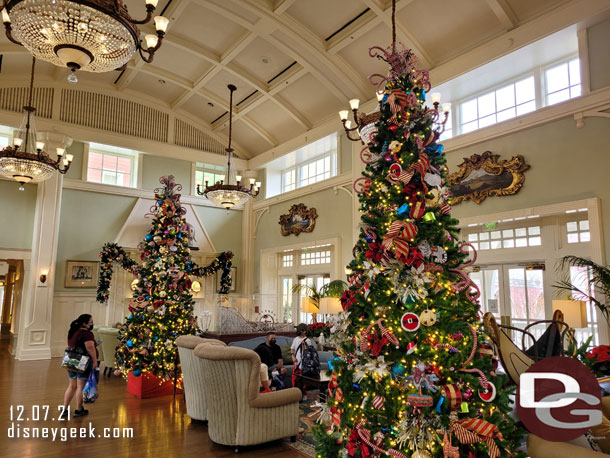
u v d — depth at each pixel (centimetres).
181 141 1203
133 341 636
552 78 668
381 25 740
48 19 305
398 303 270
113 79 1085
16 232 1000
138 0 777
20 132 998
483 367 262
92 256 1073
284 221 1161
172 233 697
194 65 993
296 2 741
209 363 425
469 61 703
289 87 975
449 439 246
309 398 640
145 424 495
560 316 495
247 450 421
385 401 262
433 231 273
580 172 581
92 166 1109
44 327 966
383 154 298
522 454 261
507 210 656
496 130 675
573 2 590
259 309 926
